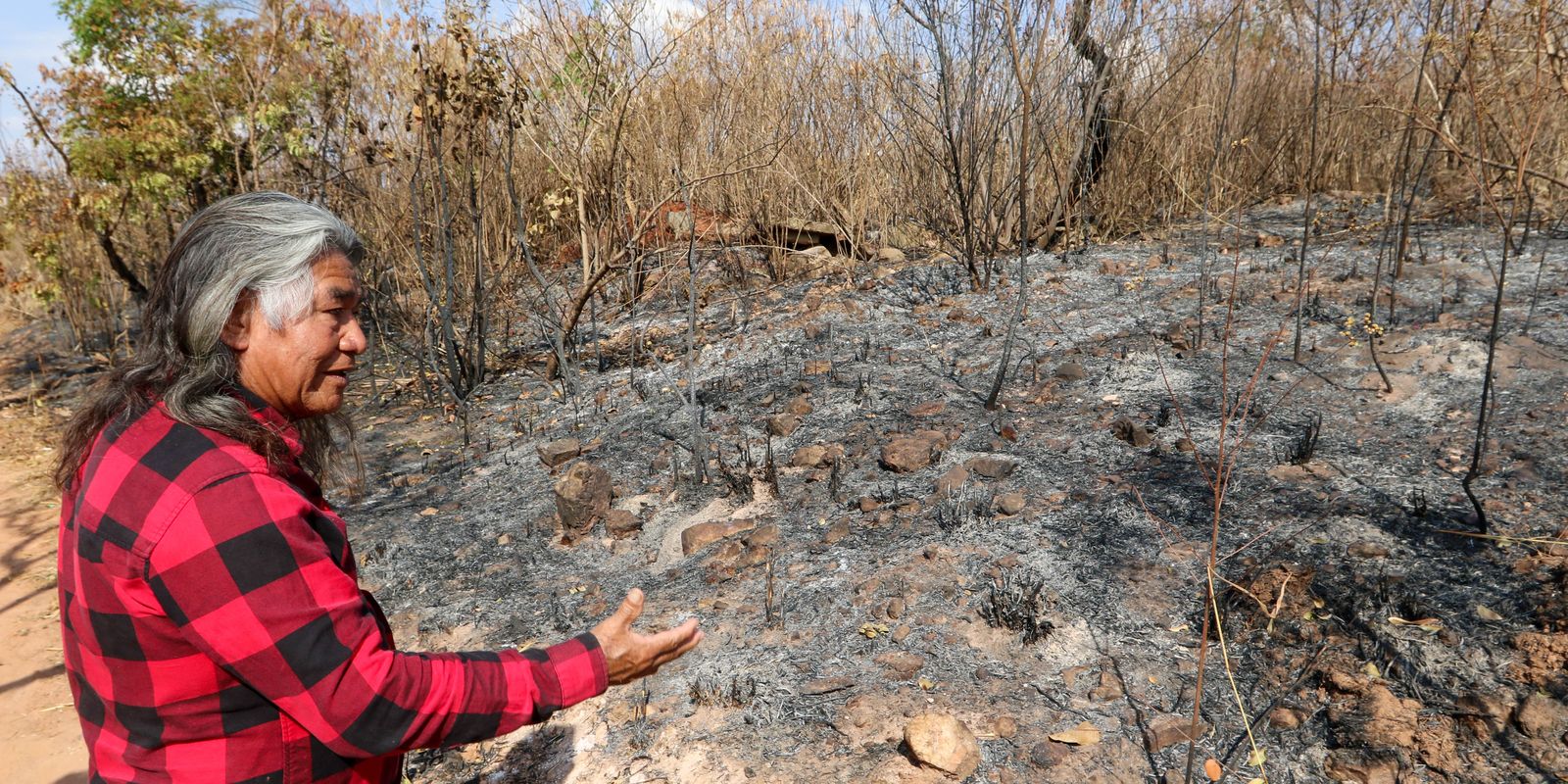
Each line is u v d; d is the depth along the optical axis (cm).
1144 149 649
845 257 657
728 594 286
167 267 109
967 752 203
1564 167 557
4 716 317
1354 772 188
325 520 113
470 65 514
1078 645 238
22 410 687
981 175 611
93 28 686
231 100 682
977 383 414
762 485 350
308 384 117
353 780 119
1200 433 339
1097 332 455
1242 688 217
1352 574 246
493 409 507
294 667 101
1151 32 611
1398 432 322
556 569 326
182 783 108
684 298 637
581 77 575
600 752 231
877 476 343
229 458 104
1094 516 293
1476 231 548
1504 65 380
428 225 613
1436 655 214
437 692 107
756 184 679
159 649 103
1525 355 361
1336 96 673
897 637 249
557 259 714
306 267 113
